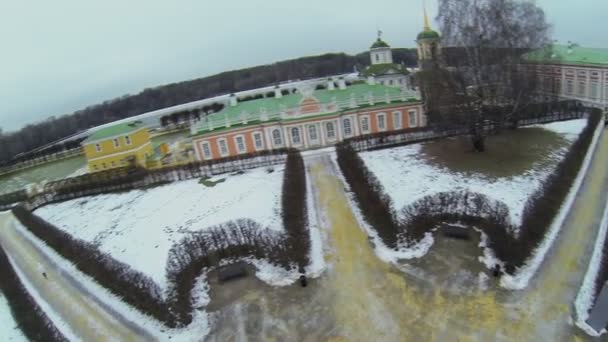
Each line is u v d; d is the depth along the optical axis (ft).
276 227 110.42
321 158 170.09
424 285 79.46
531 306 70.13
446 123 167.73
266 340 71.15
